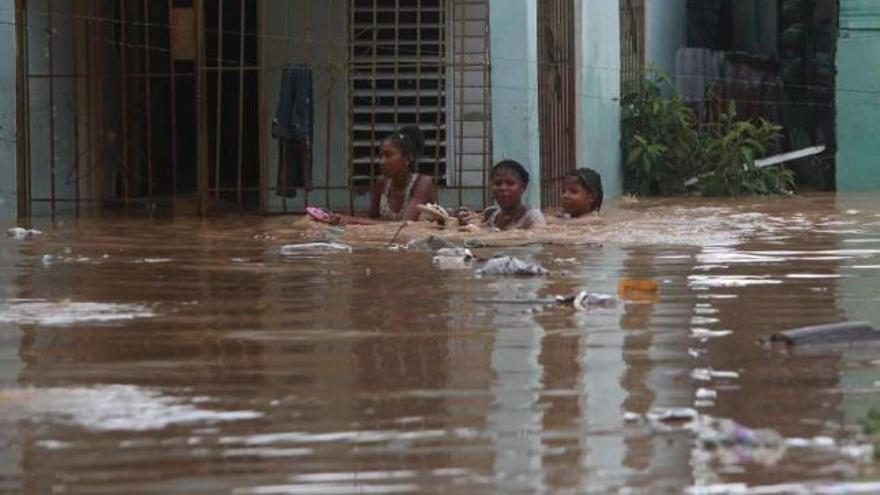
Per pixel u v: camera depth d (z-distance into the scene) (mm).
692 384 9078
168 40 28219
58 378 9211
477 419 8148
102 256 16875
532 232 19812
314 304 12477
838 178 35531
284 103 24766
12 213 23828
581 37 29062
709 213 25078
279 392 8805
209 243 18703
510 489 6883
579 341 10570
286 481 7000
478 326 11227
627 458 7375
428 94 25750
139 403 8508
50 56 24719
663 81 35875
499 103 24516
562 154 27859
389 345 10375
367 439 7727
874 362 9789
